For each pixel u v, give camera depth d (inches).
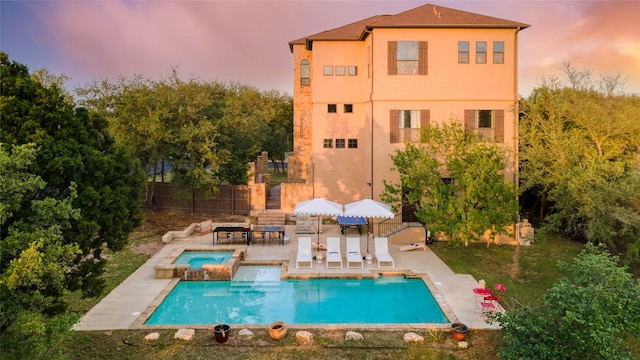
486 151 806.5
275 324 478.0
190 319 543.2
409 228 899.4
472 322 507.2
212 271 674.8
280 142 2290.8
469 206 781.3
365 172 1085.8
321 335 471.8
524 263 763.4
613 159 866.8
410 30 954.7
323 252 829.2
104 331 476.1
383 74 963.3
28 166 356.5
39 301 316.8
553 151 866.1
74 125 422.3
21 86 390.3
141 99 1056.2
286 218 1123.3
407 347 444.5
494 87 961.5
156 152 1076.5
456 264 755.4
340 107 1127.6
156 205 1227.9
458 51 958.4
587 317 359.3
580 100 909.2
